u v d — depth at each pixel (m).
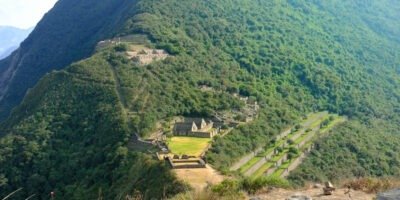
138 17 187.75
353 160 120.00
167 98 121.50
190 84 138.38
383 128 156.75
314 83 181.88
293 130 133.00
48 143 104.75
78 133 106.88
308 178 99.75
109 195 71.88
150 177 66.94
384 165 120.94
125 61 137.38
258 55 192.75
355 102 174.62
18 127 112.50
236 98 138.50
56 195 85.81
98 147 97.25
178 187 54.91
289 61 192.50
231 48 192.62
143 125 101.75
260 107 140.75
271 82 173.38
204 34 195.62
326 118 153.62
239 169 92.44
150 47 159.75
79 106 116.69
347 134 136.25
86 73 128.38
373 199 20.22
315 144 124.00
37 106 120.31
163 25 184.00
